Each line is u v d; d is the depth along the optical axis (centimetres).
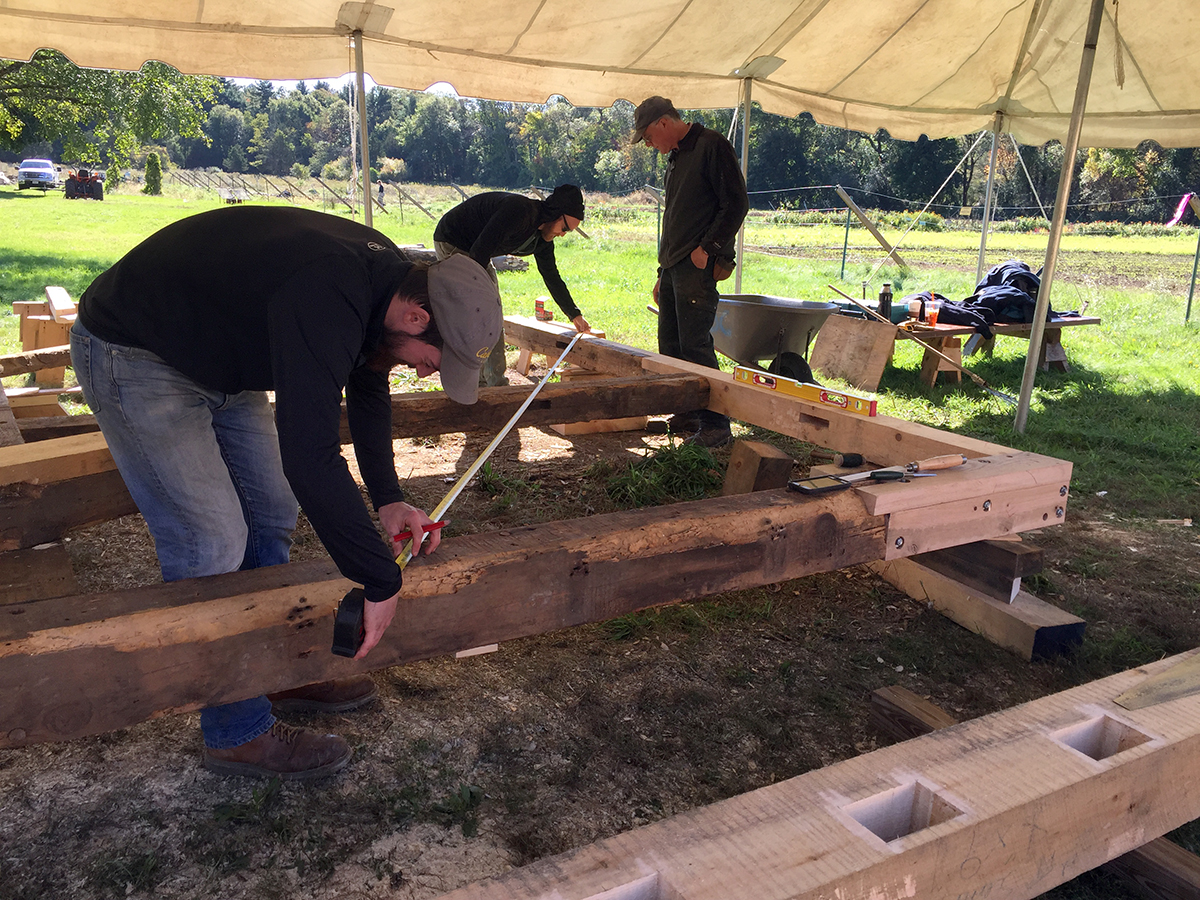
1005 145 4881
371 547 145
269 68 564
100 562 336
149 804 203
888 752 132
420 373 170
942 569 312
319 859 188
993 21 640
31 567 228
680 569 205
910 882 109
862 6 588
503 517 393
